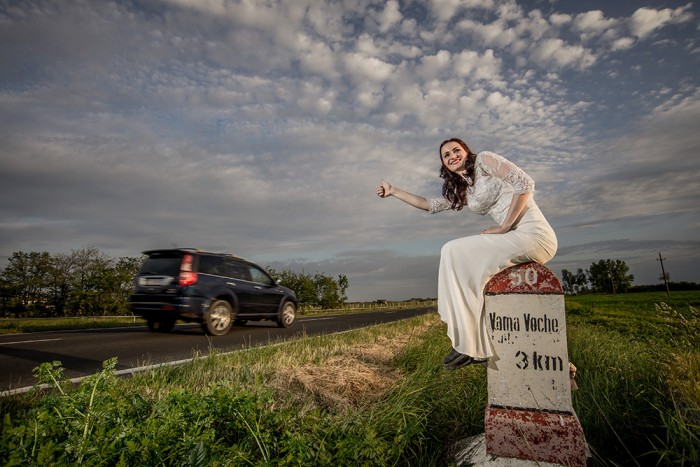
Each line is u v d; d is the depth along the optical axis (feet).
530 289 7.38
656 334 23.24
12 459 5.76
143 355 20.81
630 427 8.76
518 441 7.20
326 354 19.61
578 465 6.87
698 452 6.82
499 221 8.52
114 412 8.03
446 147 9.21
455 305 7.64
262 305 35.55
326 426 8.82
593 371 13.50
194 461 6.43
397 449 7.94
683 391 9.07
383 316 67.97
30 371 16.48
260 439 7.89
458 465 7.82
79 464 6.29
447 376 13.24
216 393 8.61
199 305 28.73
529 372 7.30
